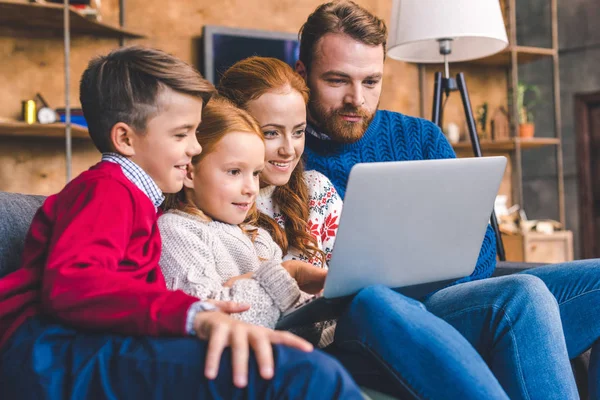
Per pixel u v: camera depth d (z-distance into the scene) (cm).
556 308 125
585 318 147
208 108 134
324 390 78
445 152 197
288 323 112
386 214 108
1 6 357
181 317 86
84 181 104
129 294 88
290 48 452
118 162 112
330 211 163
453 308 135
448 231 121
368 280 114
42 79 400
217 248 128
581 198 606
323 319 121
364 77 174
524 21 636
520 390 120
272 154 149
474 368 100
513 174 523
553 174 622
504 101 524
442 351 101
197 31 438
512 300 125
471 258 130
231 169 132
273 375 79
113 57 114
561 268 155
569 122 616
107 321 88
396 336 103
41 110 369
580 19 609
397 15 265
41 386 88
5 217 122
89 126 115
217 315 86
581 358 154
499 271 195
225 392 80
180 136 114
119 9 420
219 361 81
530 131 495
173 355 84
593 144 607
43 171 402
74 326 91
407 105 495
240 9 449
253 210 150
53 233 98
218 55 432
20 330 96
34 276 103
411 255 117
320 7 181
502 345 124
